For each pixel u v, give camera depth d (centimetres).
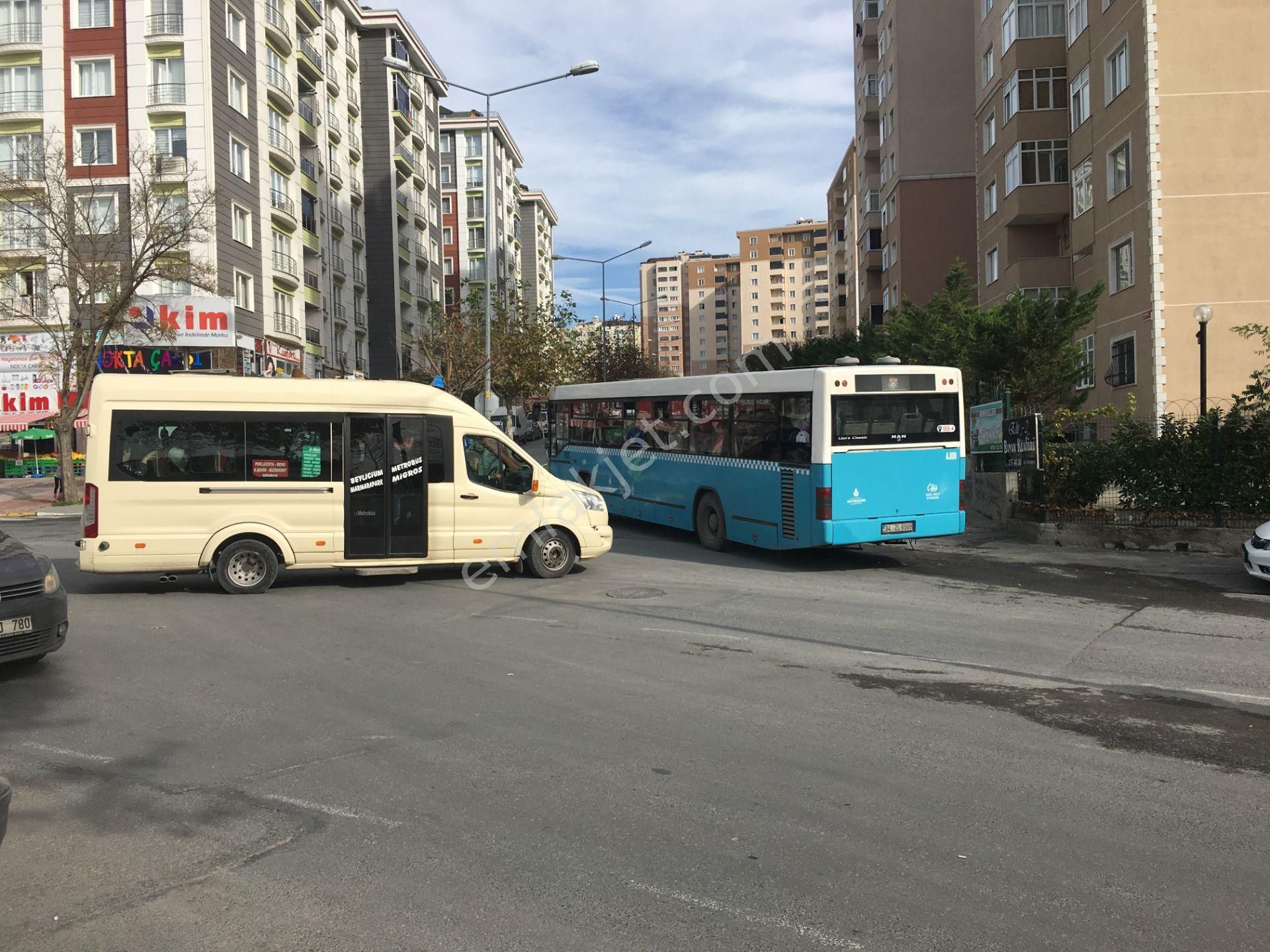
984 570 1255
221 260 3105
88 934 333
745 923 340
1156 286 2342
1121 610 974
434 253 5966
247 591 1064
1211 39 2327
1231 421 1398
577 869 383
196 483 1051
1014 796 464
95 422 1036
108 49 3039
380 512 1105
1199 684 685
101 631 862
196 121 3011
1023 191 3089
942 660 755
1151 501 1446
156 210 2806
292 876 378
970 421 1775
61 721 586
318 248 4075
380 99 4984
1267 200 2312
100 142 3050
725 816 438
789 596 1051
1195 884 373
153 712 606
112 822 433
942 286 4394
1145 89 2364
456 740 548
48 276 3111
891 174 4672
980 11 3553
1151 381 2377
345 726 576
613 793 466
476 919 343
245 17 3338
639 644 809
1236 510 1395
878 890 366
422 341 3759
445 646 799
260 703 627
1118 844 409
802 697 643
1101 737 559
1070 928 338
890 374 1264
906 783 481
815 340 3303
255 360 3309
